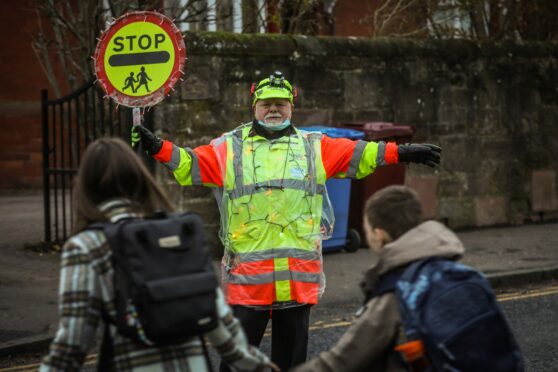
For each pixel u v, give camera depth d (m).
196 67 13.22
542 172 17.14
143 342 3.74
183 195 13.18
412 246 3.98
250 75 13.70
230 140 6.49
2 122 22.50
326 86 14.52
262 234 6.29
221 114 13.48
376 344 3.98
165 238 3.81
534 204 17.08
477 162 16.33
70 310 3.71
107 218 3.93
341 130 13.07
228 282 6.43
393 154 6.52
